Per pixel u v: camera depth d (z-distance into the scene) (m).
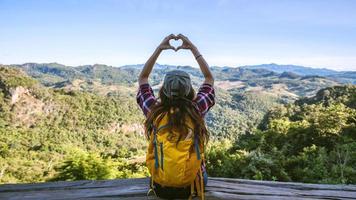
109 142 158.50
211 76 2.25
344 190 2.69
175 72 2.05
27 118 164.12
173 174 1.95
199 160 1.99
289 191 2.62
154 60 2.29
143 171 39.47
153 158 2.05
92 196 2.51
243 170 22.42
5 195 2.56
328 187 2.73
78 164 29.42
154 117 2.02
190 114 1.96
